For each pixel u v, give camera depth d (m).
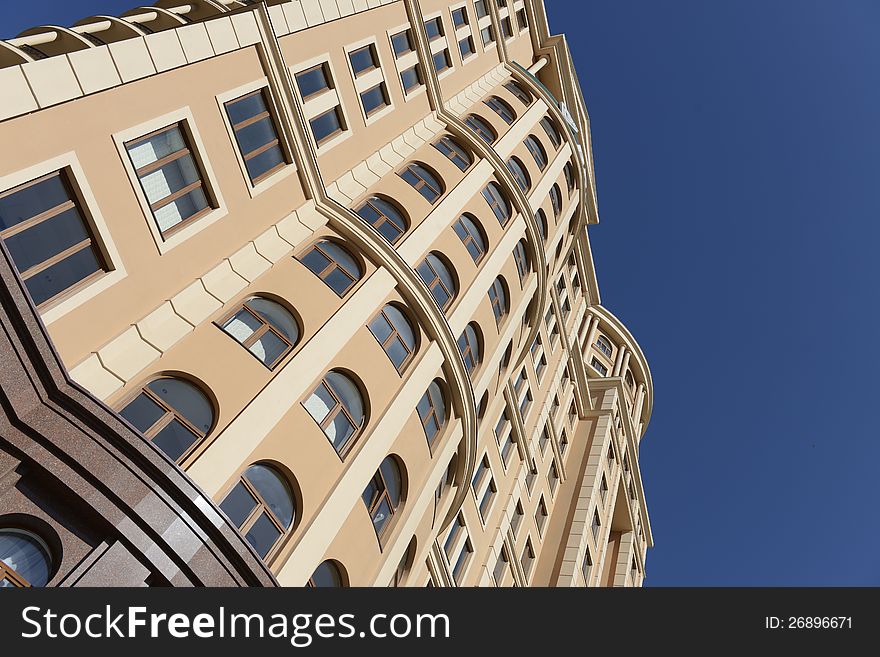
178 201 16.30
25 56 13.12
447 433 22.09
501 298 28.36
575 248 47.72
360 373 18.17
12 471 10.41
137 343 14.25
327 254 19.80
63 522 10.73
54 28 14.77
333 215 20.64
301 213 20.06
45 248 13.08
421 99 27.89
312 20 21.20
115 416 11.37
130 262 14.60
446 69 30.61
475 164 28.19
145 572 11.14
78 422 11.04
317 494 15.75
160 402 13.84
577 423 48.06
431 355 21.16
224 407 14.55
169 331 14.89
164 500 11.53
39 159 12.89
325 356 17.12
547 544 37.56
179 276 15.76
